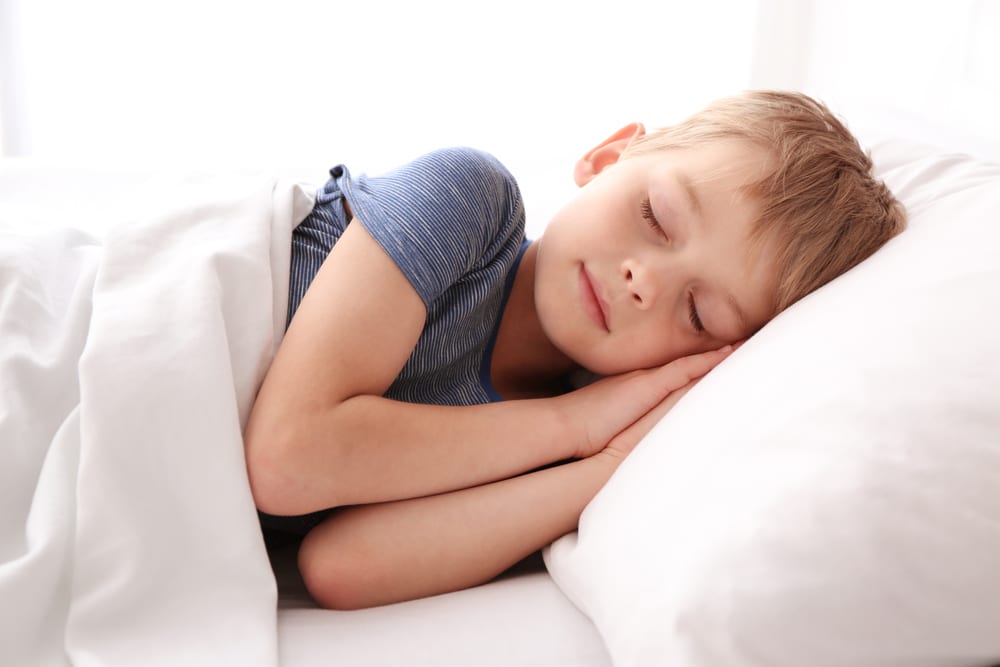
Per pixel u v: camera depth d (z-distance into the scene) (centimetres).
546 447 91
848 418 68
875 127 163
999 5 143
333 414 82
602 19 224
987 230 79
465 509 86
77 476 76
